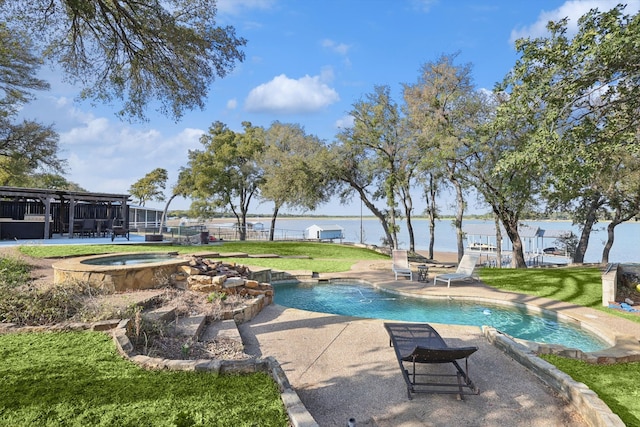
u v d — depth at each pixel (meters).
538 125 9.84
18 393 3.66
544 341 8.03
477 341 6.84
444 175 23.42
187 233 23.41
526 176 17.77
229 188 36.03
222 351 5.79
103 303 6.79
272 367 4.53
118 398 3.65
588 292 11.54
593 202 23.22
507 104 9.87
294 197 29.22
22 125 25.44
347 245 30.98
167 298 8.05
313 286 14.17
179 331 6.29
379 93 25.50
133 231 32.66
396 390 4.82
